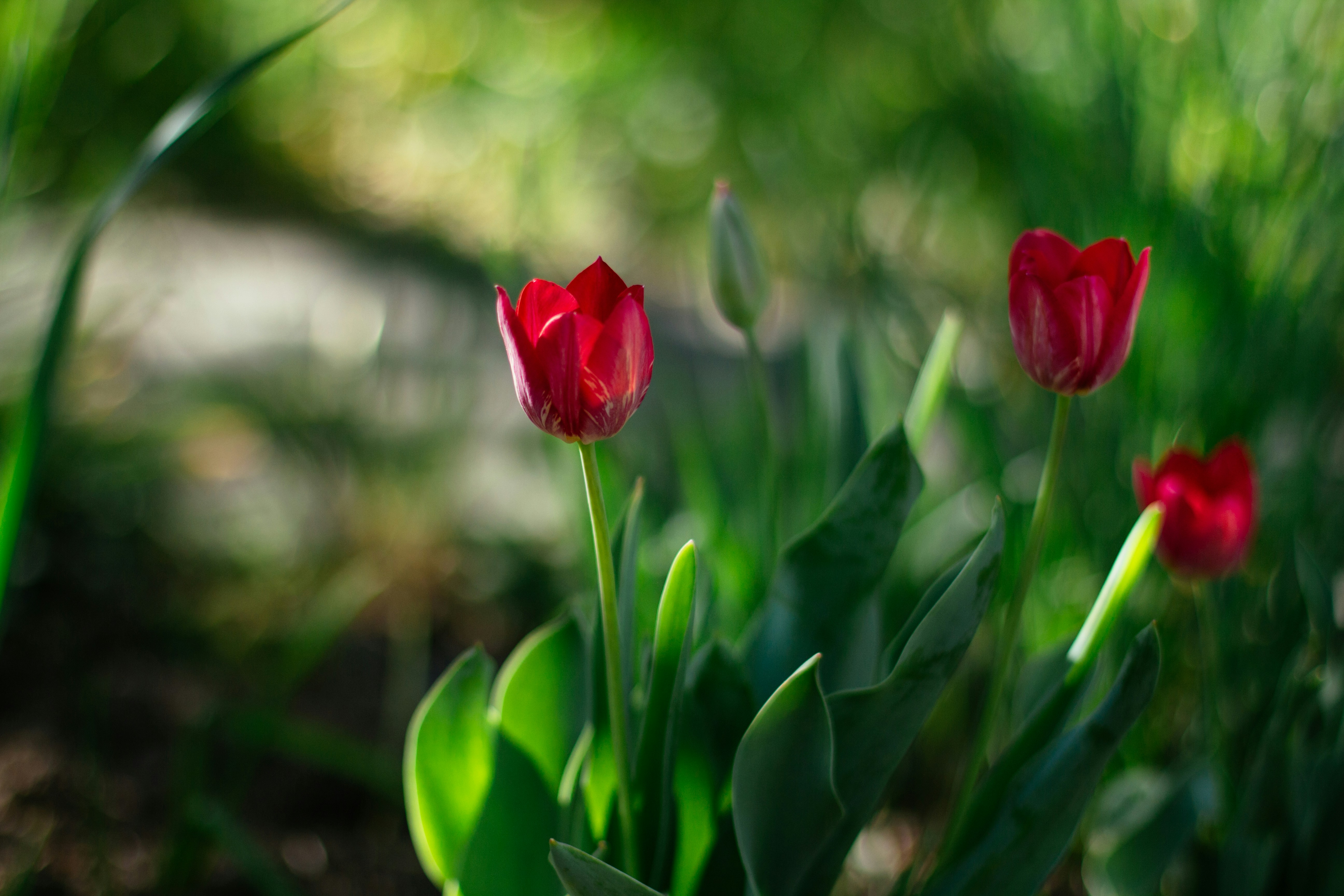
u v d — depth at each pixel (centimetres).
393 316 187
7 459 114
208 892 116
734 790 89
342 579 160
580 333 85
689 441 128
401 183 413
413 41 424
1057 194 128
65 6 114
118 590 157
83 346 163
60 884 115
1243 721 109
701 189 354
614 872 86
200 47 378
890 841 123
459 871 92
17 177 136
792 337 228
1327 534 117
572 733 96
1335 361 122
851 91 255
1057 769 90
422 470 174
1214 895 108
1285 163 117
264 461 208
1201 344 119
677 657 90
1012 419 133
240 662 148
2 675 136
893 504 95
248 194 420
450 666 155
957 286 170
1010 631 93
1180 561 102
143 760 128
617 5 355
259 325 250
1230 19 122
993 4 174
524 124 321
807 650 95
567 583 164
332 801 128
